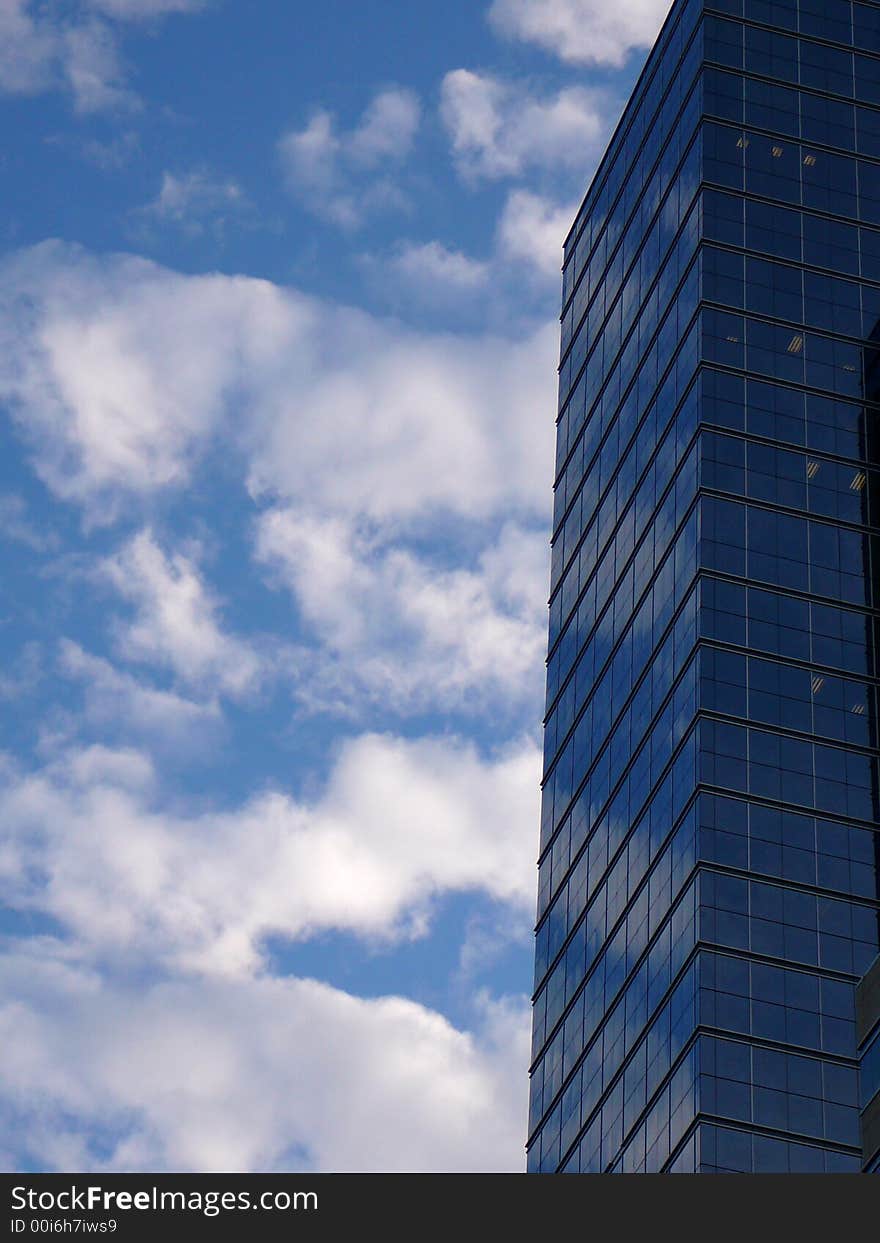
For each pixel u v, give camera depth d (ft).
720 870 461.37
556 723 583.17
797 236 562.25
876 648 499.92
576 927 527.40
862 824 473.26
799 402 535.60
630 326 603.26
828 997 447.01
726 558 506.89
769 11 601.62
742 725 482.69
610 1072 479.41
